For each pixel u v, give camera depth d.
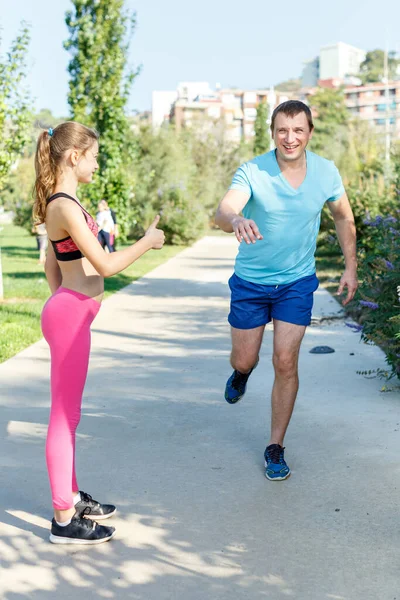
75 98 19.91
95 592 3.11
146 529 3.70
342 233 4.54
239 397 4.92
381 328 6.39
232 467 4.54
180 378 6.93
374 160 24.23
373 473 4.38
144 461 4.66
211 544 3.52
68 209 3.40
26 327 9.84
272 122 4.16
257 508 3.93
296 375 4.39
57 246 3.53
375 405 5.80
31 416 5.71
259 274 4.35
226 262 21.88
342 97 97.69
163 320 10.62
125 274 17.72
